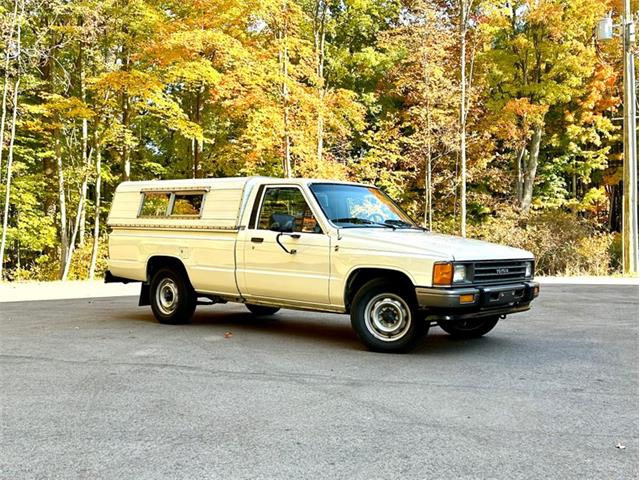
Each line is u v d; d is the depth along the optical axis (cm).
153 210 878
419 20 2109
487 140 2378
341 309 684
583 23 2277
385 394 487
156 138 2742
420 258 613
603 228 2711
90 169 2034
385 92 2581
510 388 505
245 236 761
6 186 1911
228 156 2106
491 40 2431
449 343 716
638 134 2153
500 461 345
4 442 380
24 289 1481
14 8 1755
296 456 353
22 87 1905
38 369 581
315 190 726
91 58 2002
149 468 337
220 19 1650
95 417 430
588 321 886
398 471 331
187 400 472
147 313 1002
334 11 2577
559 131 2633
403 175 2338
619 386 511
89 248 2214
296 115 1777
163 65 1689
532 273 712
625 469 334
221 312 1012
